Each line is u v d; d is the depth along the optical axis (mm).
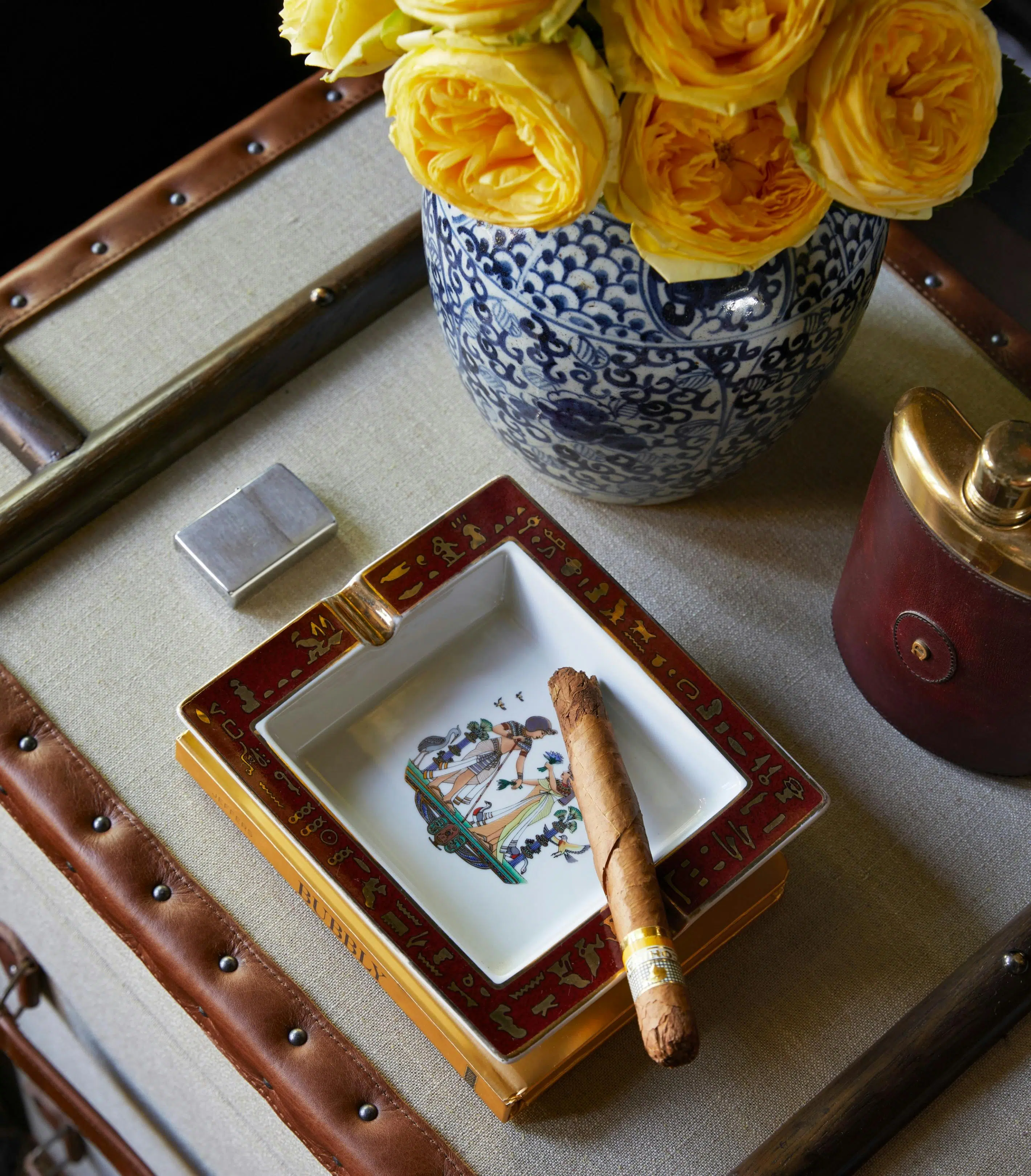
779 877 583
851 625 626
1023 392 737
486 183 429
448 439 728
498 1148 547
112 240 782
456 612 628
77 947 703
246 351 711
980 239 817
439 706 625
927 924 600
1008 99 489
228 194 800
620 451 585
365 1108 555
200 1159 758
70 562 694
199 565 667
